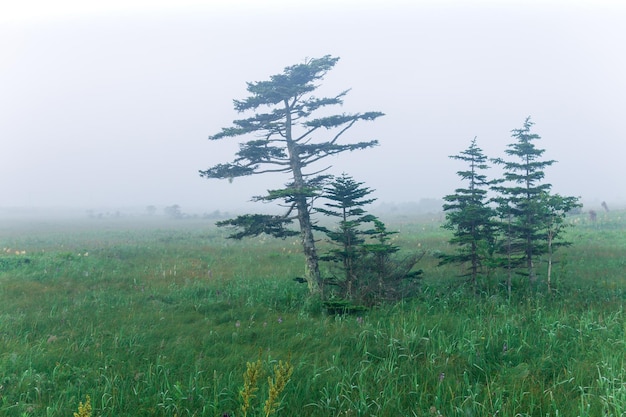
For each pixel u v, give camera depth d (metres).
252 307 10.86
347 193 10.72
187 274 16.20
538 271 13.51
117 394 5.92
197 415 5.38
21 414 5.16
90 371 6.71
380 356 7.34
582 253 17.42
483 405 5.17
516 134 11.38
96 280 14.88
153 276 15.75
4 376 6.40
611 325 8.00
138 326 9.23
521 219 11.75
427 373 6.46
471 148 11.51
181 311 10.78
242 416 4.97
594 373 6.08
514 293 10.99
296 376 6.42
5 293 12.54
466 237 11.12
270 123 11.61
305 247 11.66
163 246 27.50
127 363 7.11
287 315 10.11
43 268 17.08
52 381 6.30
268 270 16.75
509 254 11.20
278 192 10.55
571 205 10.76
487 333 7.91
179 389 5.67
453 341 7.62
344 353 7.52
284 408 5.49
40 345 7.86
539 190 11.20
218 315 10.32
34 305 11.23
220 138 11.93
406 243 24.20
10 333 8.65
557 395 5.54
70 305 11.27
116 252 23.34
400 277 11.20
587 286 11.56
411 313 9.42
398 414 5.33
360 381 5.95
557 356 6.94
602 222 32.34
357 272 11.01
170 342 8.20
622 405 4.93
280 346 7.97
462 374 6.43
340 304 9.66
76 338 8.45
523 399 5.46
